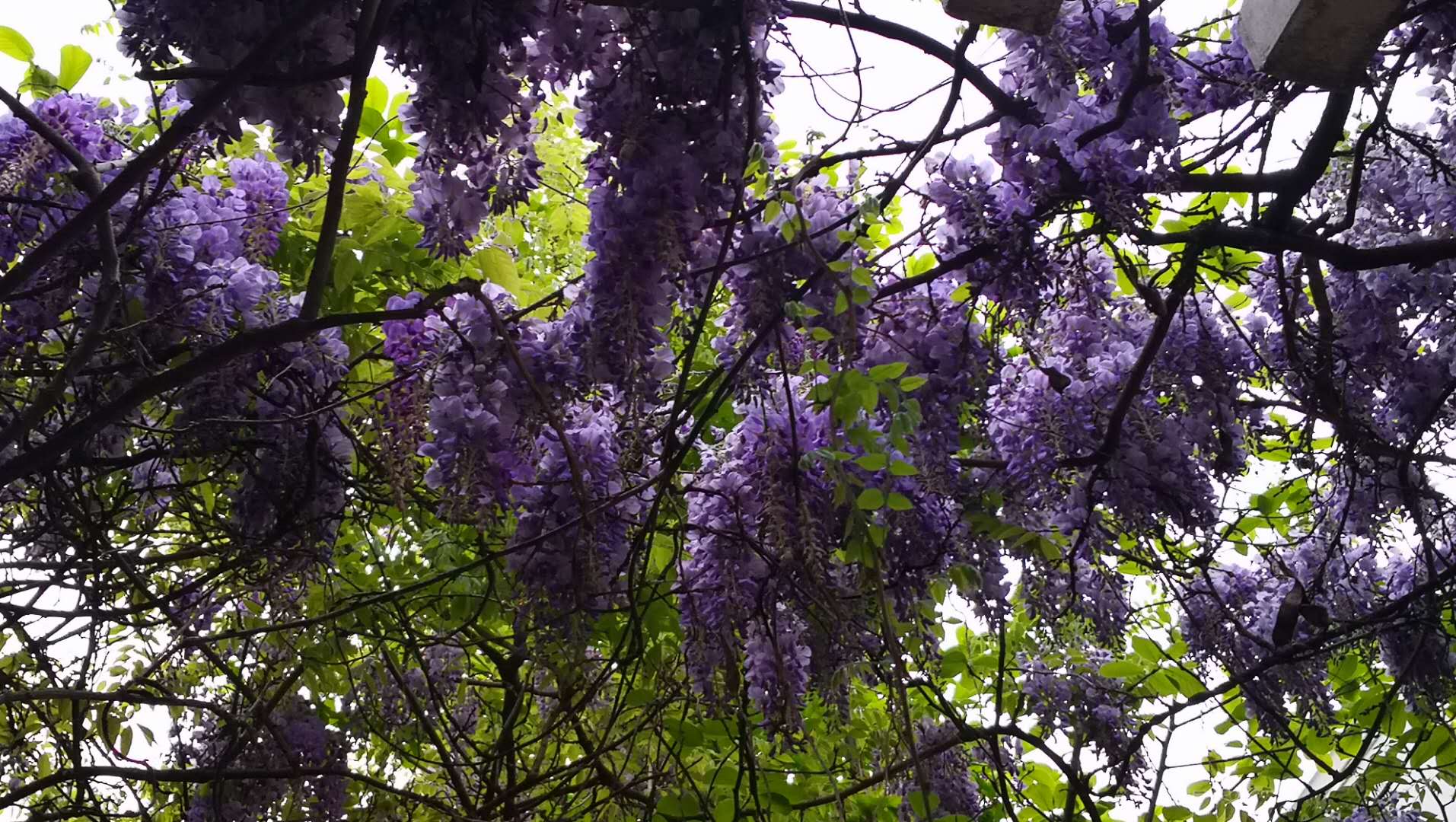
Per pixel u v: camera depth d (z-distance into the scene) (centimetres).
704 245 224
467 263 296
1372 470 302
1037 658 332
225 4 166
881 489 223
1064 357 266
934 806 293
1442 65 248
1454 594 282
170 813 349
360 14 165
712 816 267
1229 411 271
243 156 312
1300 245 245
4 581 237
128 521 305
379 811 324
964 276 248
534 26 191
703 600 239
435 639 273
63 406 248
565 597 235
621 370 212
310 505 243
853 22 216
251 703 290
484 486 217
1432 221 290
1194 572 286
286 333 181
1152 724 289
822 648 241
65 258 227
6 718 300
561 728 314
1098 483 255
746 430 238
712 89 201
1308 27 204
